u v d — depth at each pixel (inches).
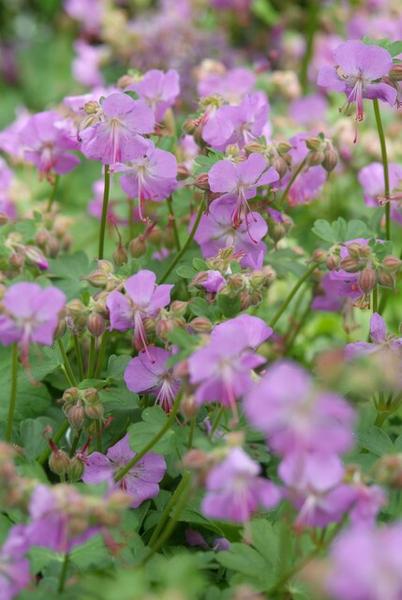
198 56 43.1
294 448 26.3
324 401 26.2
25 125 33.6
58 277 32.7
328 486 26.8
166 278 32.5
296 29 47.8
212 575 29.9
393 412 31.4
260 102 32.5
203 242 31.8
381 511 29.4
